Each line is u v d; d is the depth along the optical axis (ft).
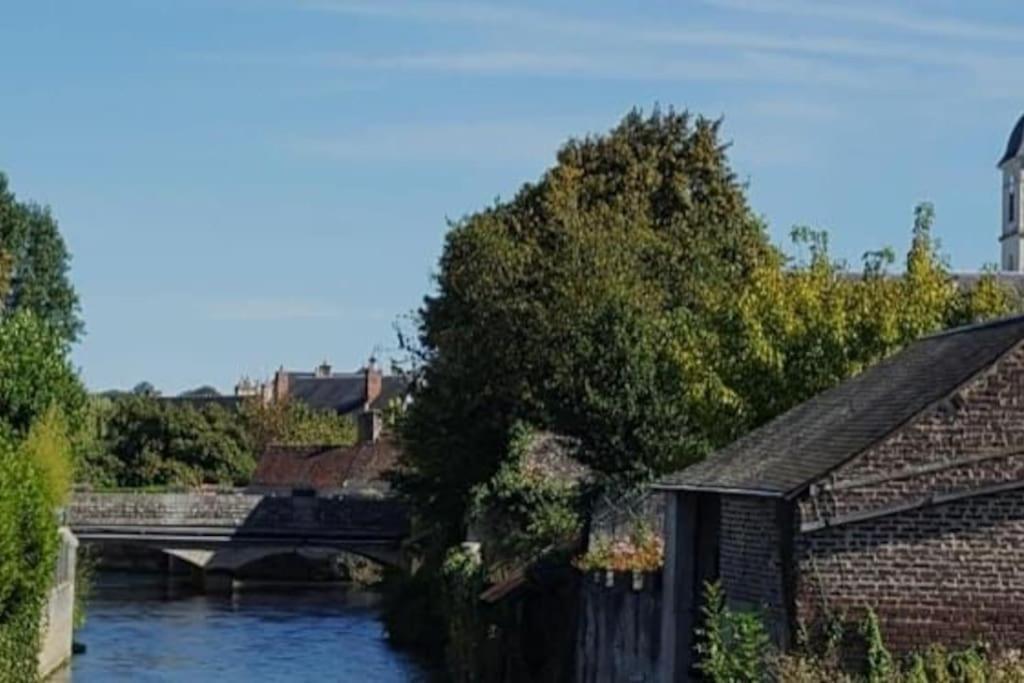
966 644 90.68
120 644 223.92
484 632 160.35
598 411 157.38
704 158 238.48
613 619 125.80
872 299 147.64
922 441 90.99
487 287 198.18
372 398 524.93
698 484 107.04
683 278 198.08
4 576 140.97
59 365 187.01
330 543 300.20
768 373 147.23
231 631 242.99
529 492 178.50
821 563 91.35
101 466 383.65
